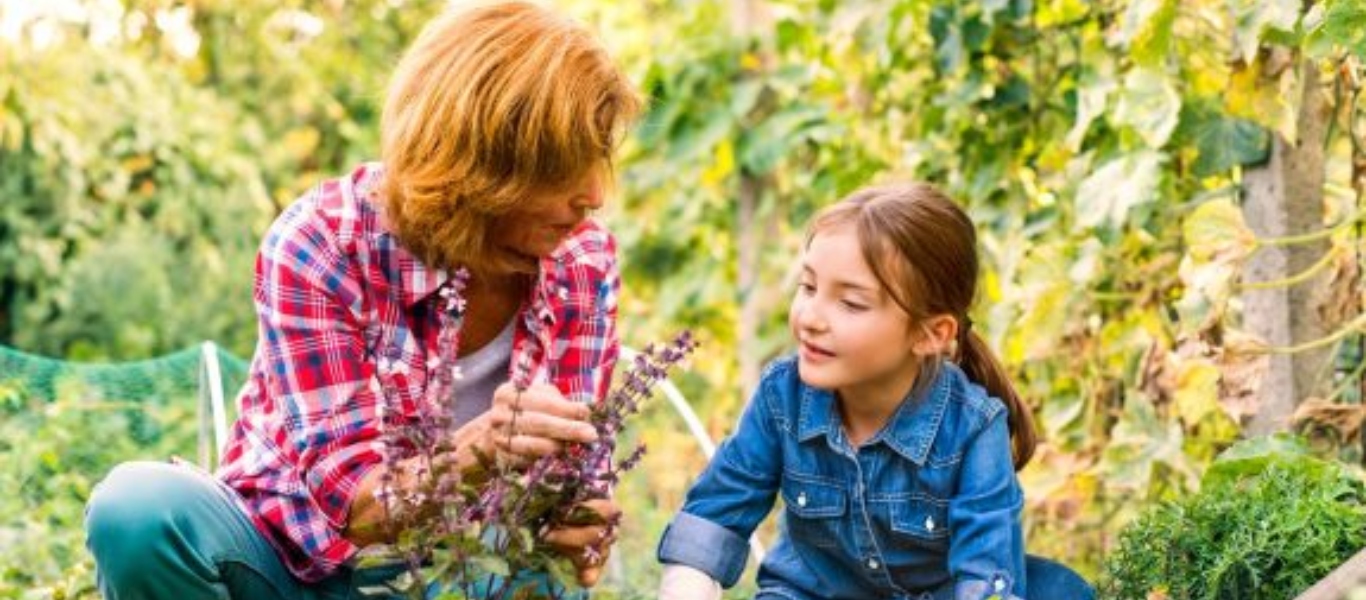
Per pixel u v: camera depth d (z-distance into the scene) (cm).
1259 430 339
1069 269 375
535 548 223
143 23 885
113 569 247
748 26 595
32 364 458
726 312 682
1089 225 349
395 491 218
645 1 690
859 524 268
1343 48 292
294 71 990
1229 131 337
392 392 247
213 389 360
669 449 596
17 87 800
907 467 264
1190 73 342
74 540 410
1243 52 313
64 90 836
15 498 434
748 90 575
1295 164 334
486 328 262
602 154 236
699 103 588
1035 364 399
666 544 271
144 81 877
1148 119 335
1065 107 407
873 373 253
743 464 273
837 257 251
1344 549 248
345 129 975
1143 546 265
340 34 1002
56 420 459
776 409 274
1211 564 256
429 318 254
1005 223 419
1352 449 321
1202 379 329
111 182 860
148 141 866
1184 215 370
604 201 242
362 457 243
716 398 677
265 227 904
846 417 269
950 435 263
